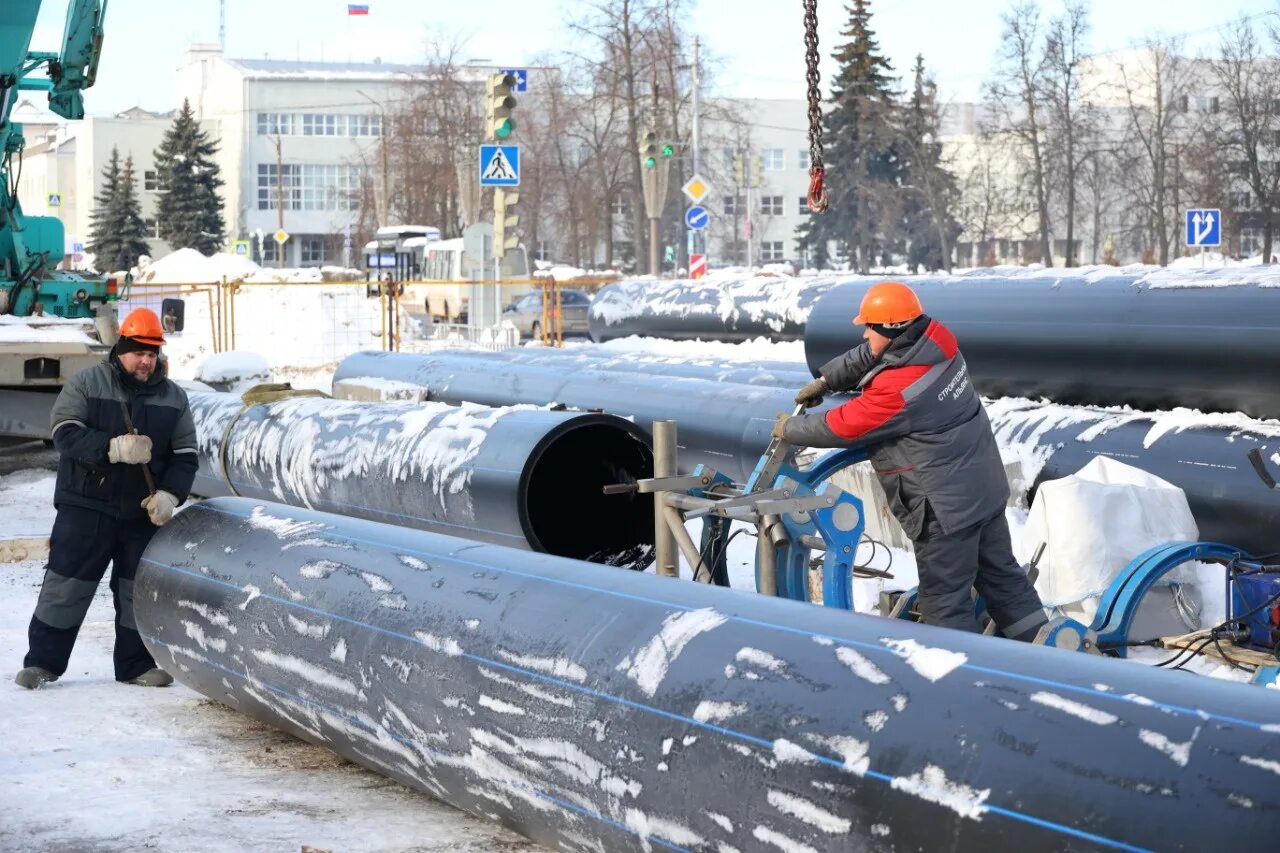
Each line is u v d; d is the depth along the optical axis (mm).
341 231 95375
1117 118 76312
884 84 71812
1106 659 3621
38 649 6859
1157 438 8781
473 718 4602
